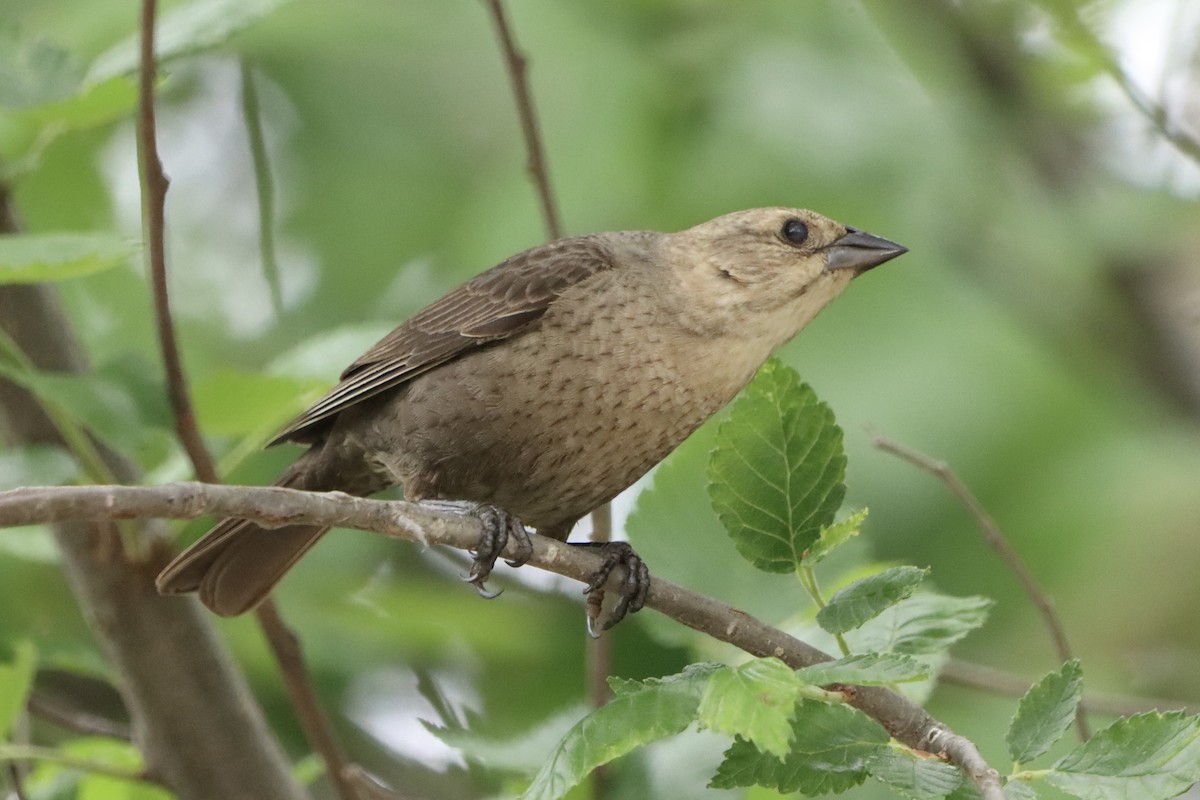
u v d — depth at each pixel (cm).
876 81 1138
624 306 860
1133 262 1143
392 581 1141
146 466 906
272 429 871
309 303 1230
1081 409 1123
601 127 1123
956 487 794
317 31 1120
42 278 718
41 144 805
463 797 1105
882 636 681
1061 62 1138
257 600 838
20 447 824
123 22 1055
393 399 885
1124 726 555
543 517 885
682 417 873
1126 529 1112
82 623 1102
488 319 856
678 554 788
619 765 790
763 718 519
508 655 1141
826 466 633
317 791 1152
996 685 894
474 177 1185
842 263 905
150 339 1214
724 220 902
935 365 1096
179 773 855
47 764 902
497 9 883
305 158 1223
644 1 1152
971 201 1129
